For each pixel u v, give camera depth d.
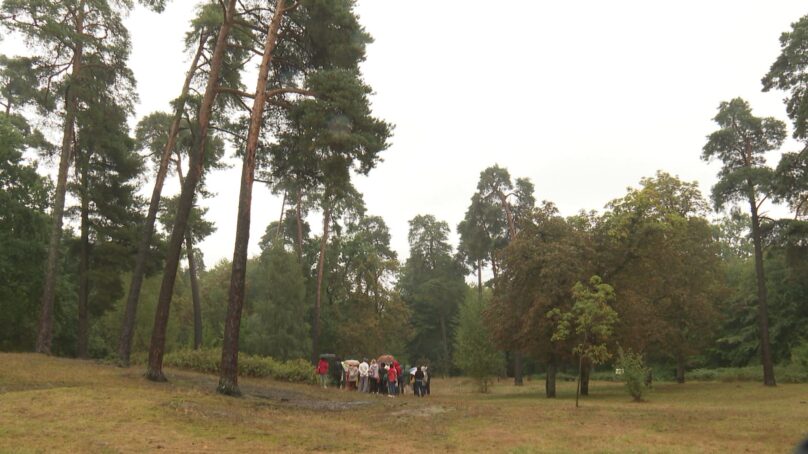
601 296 22.89
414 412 18.06
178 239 20.69
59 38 25.45
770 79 26.61
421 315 81.31
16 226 31.03
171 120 34.00
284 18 22.09
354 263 58.25
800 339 43.47
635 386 27.08
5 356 23.98
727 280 53.62
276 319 48.84
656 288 36.03
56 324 42.59
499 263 34.56
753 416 17.86
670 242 34.03
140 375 21.53
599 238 33.91
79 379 19.03
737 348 51.91
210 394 17.86
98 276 33.50
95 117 28.30
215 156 34.00
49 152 31.48
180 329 60.47
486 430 14.23
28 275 32.59
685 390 34.94
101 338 51.50
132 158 34.94
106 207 34.28
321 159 21.34
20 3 24.14
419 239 85.06
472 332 42.09
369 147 19.88
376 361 31.33
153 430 11.41
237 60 26.50
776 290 47.81
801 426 15.02
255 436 11.82
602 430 14.37
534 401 26.88
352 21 21.50
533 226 33.88
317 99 20.09
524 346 33.03
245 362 28.97
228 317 18.89
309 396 22.84
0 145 30.61
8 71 26.91
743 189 34.72
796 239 28.64
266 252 52.66
